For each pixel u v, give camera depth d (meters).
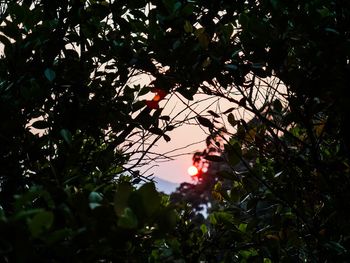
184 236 2.52
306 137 2.51
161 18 1.87
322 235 2.23
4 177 1.94
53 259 1.06
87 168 2.26
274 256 2.38
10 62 1.92
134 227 0.98
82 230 1.00
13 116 1.94
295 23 1.83
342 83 1.86
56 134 2.12
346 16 1.85
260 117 2.06
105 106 2.27
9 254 0.95
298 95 1.97
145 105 2.34
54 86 2.11
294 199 2.28
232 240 2.58
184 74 1.95
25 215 0.84
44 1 2.17
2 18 2.11
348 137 2.12
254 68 1.90
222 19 2.21
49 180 1.78
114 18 2.15
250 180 2.48
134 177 2.50
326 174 2.14
